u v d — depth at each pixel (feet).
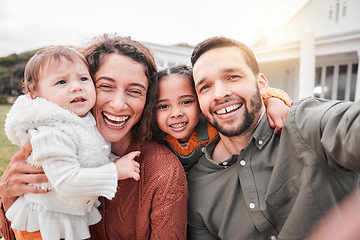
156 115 4.84
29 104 3.91
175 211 4.03
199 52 4.20
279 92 4.66
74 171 3.62
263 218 3.92
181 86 4.66
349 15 20.59
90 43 4.70
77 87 3.99
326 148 3.11
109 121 4.39
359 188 3.60
